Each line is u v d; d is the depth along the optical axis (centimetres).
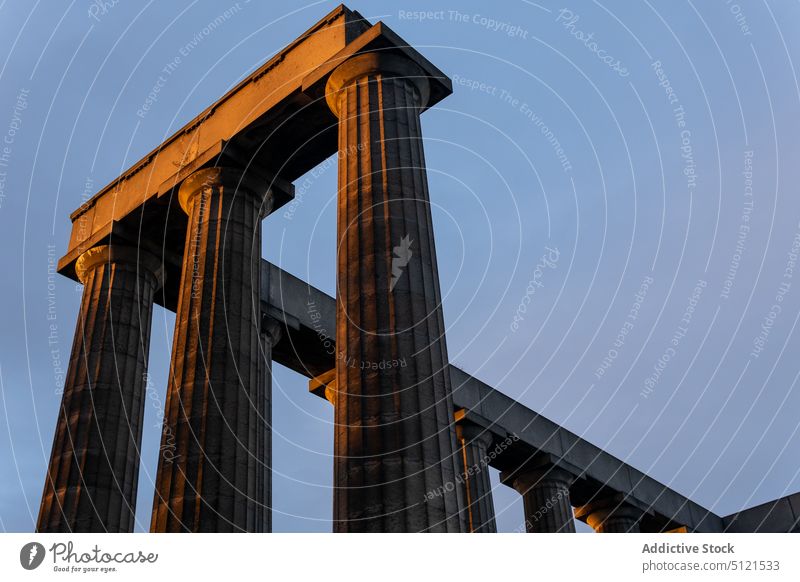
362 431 1379
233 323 1920
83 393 2119
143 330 2284
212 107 2250
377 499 1313
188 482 1716
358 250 1586
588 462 3325
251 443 1830
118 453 2088
